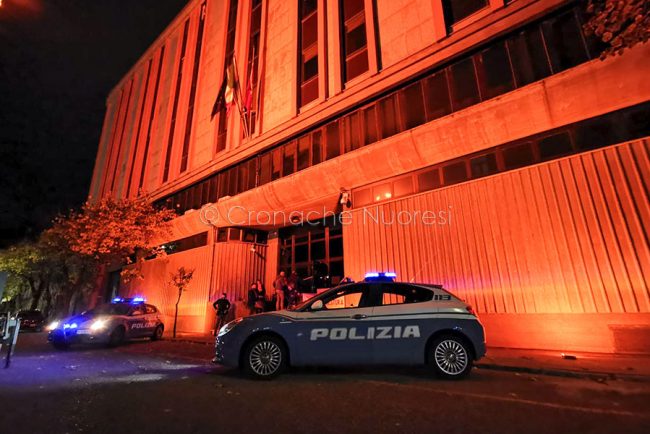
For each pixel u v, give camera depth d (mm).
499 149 9734
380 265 11312
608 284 7539
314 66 15164
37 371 6906
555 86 8562
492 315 8883
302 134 14984
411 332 5801
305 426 3666
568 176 8383
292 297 13609
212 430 3588
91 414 4113
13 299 38312
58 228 22531
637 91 7789
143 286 22500
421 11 11828
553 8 9055
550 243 8367
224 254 17203
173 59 26812
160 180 23766
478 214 9625
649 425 3568
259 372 5812
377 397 4703
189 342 12953
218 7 22906
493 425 3643
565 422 3695
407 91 11789
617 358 6805
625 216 7551
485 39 10047
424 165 11047
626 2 5367
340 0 14789
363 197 12539
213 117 20109
